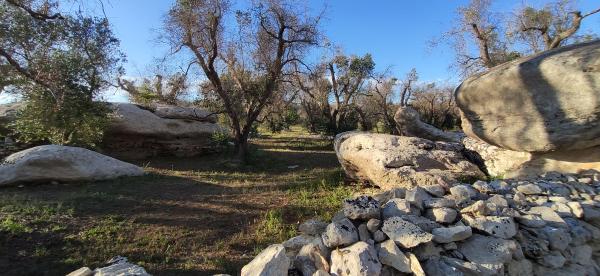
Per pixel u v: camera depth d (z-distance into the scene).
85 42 10.51
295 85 19.75
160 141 14.98
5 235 5.02
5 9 9.38
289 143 22.11
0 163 8.64
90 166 9.45
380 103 30.11
